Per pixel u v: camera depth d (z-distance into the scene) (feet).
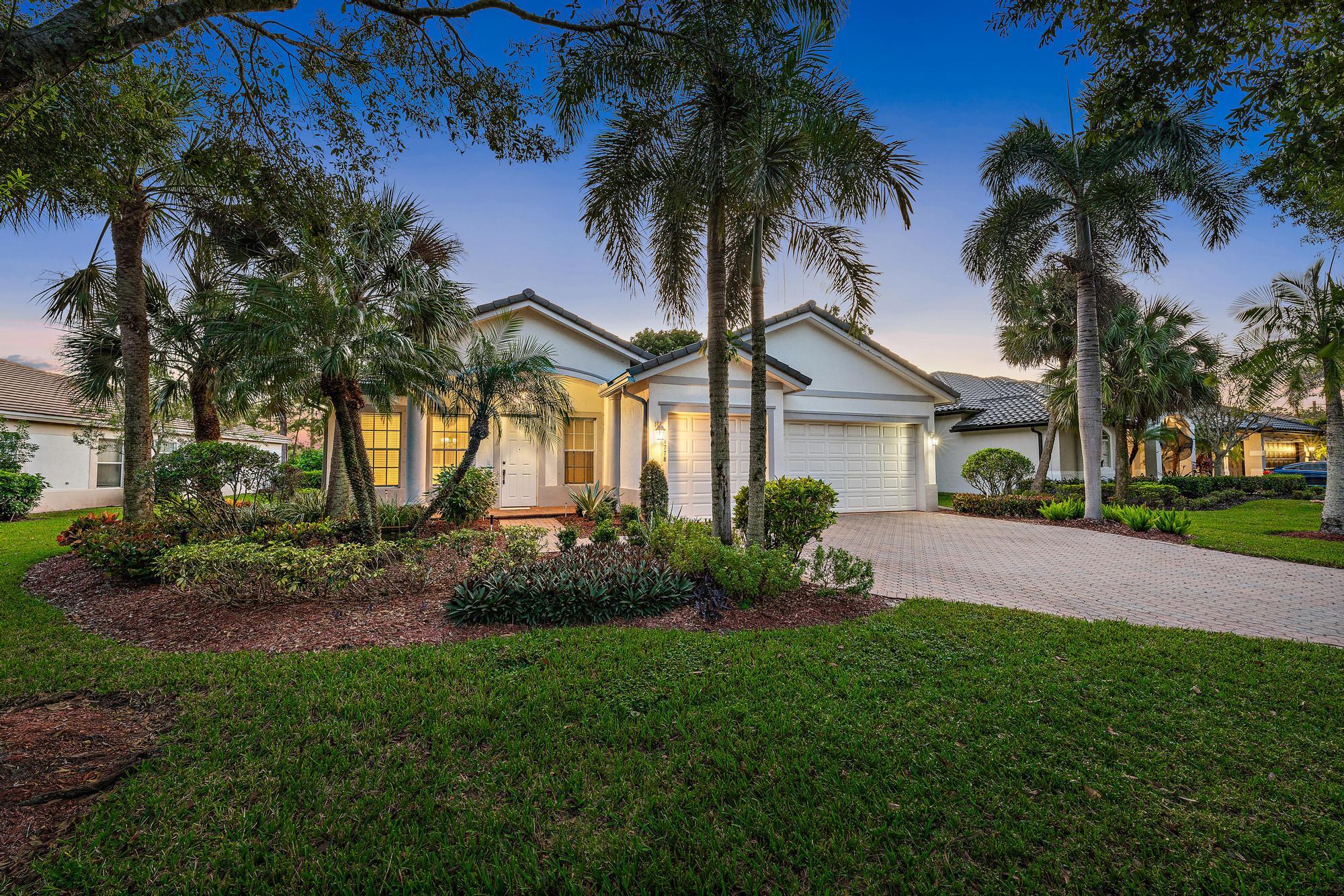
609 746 10.32
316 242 20.68
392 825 8.18
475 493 37.91
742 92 20.57
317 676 13.32
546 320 46.16
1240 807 8.59
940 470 75.87
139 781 9.12
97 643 15.85
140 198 26.45
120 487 58.34
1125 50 15.15
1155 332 50.34
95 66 13.98
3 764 9.48
